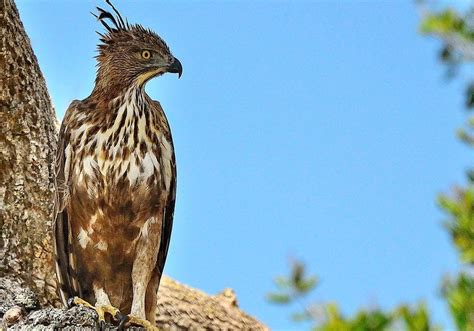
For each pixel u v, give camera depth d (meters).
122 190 12.78
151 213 12.96
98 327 10.94
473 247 8.09
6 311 11.44
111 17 13.70
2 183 14.32
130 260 13.02
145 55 13.32
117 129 12.80
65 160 12.90
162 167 12.99
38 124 14.66
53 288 14.19
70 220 12.95
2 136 14.41
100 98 13.07
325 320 7.78
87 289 13.21
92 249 12.96
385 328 7.51
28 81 14.64
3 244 14.10
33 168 14.48
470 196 8.35
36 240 14.24
